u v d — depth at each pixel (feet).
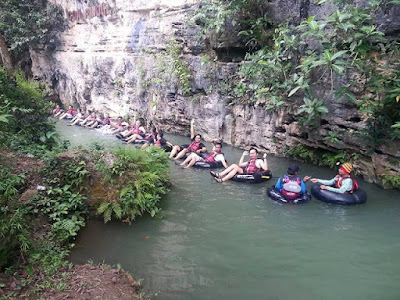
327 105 28.84
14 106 27.99
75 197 19.70
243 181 27.61
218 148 32.76
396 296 13.71
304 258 16.56
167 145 37.14
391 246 17.67
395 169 24.71
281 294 13.82
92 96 62.39
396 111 24.31
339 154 29.22
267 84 33.45
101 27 59.47
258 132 36.78
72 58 63.98
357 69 26.20
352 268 15.70
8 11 64.03
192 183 27.58
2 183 16.46
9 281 13.11
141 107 52.60
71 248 17.34
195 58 43.29
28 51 71.61
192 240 18.30
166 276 15.02
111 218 20.48
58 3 65.67
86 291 12.89
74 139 45.68
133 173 21.71
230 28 37.86
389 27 25.18
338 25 23.54
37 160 22.12
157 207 22.29
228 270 15.53
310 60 25.13
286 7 33.19
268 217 21.20
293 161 33.17
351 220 20.72
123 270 14.94
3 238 13.80
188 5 44.83
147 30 51.08
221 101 40.09
